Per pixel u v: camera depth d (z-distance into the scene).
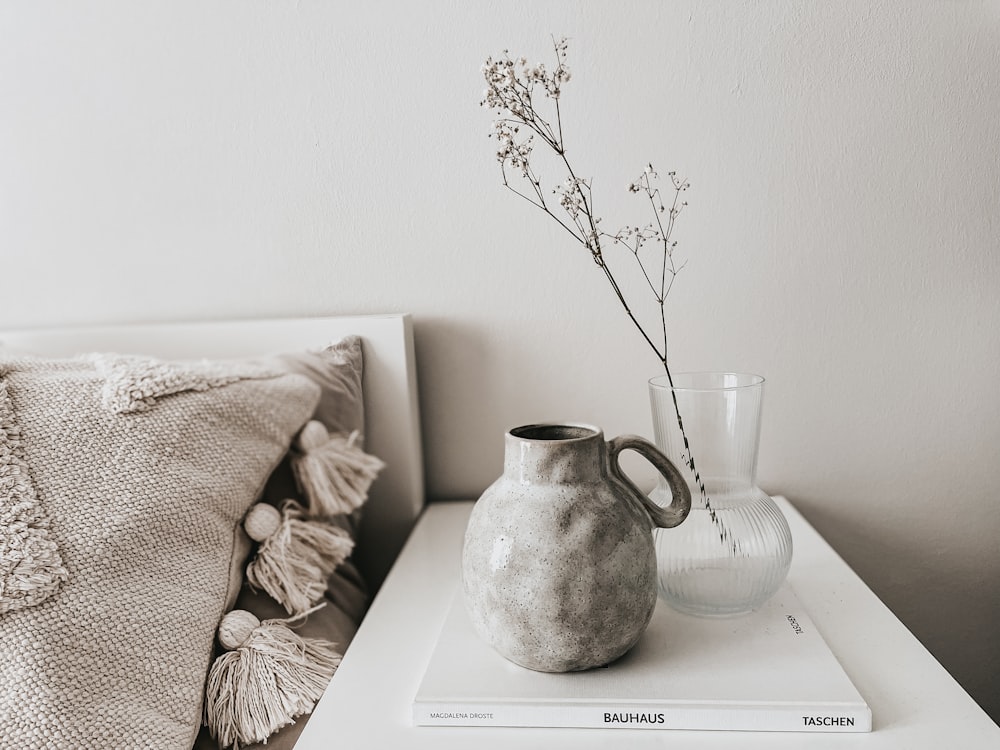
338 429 0.99
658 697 0.59
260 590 0.80
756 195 0.98
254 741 0.67
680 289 1.01
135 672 0.65
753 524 0.70
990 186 0.96
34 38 1.04
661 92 0.97
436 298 1.05
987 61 0.93
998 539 1.05
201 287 1.09
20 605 0.64
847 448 1.04
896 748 0.55
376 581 1.10
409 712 0.63
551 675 0.63
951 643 1.09
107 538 0.69
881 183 0.97
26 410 0.77
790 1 0.93
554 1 0.96
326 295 1.07
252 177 1.05
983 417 1.02
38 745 0.60
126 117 1.05
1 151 1.08
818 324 1.01
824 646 0.66
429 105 1.00
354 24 0.99
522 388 1.06
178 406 0.81
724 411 0.69
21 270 1.11
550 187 1.00
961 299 0.99
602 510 0.61
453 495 1.12
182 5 1.01
